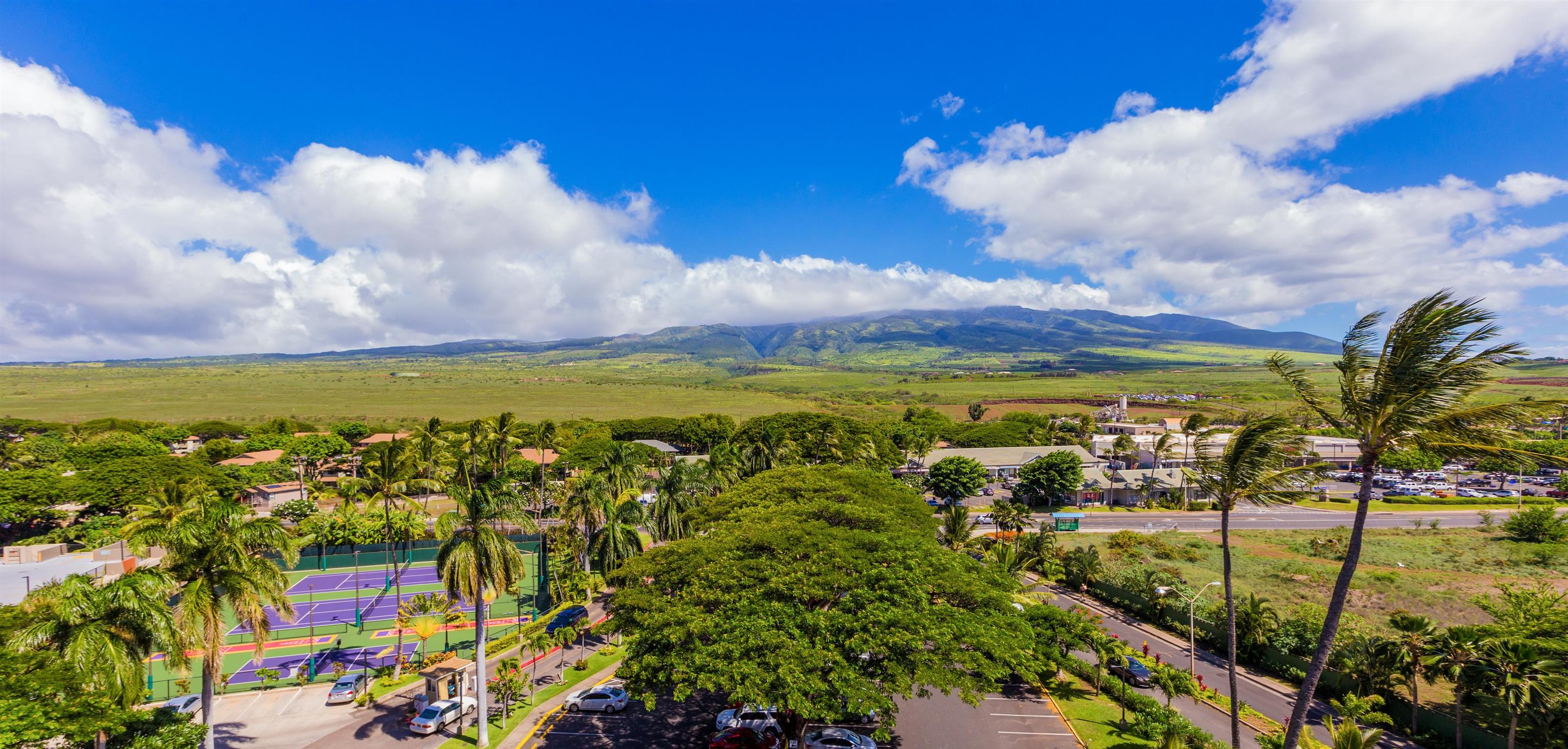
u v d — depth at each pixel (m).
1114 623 59.34
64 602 27.20
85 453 111.62
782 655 29.98
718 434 166.25
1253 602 51.00
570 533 68.19
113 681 26.61
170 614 29.58
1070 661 44.91
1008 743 37.38
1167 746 34.53
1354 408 21.66
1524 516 81.62
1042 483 108.88
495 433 86.44
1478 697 38.41
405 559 77.69
